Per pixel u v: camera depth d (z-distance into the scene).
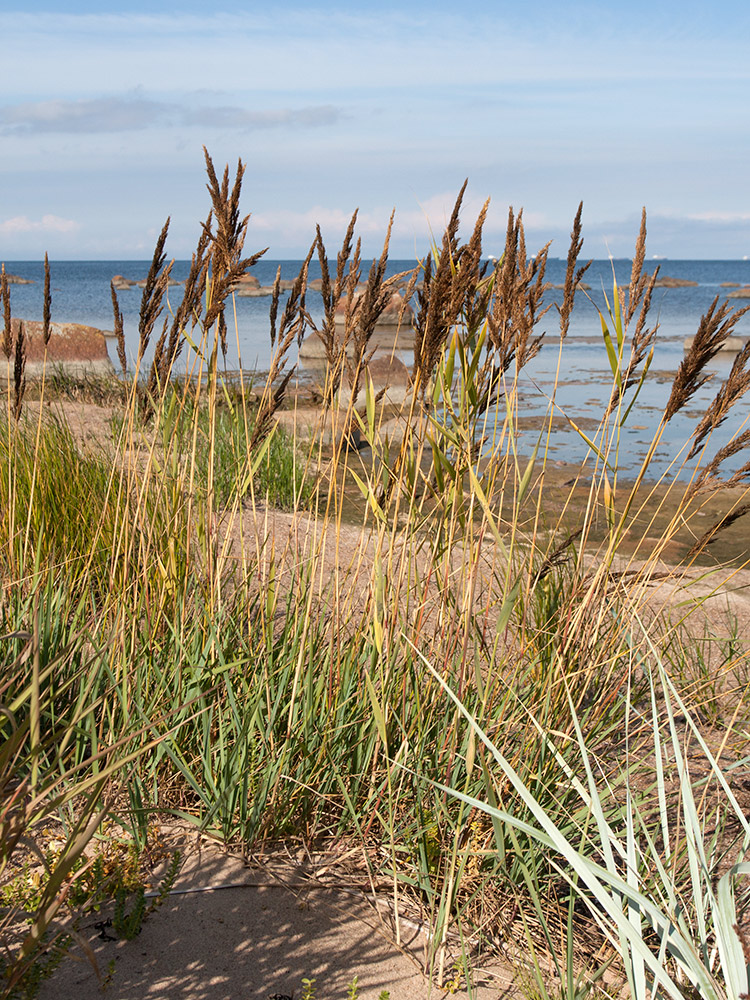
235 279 2.67
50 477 4.19
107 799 2.31
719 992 1.54
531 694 2.64
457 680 2.63
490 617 3.45
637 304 2.54
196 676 2.65
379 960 2.03
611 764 2.90
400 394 11.39
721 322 2.40
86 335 13.98
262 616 2.88
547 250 2.46
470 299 2.45
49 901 1.54
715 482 2.66
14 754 1.49
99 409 9.82
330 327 2.63
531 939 2.12
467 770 2.32
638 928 1.72
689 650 4.14
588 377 19.20
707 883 1.73
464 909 2.13
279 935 2.08
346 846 2.46
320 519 6.32
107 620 2.94
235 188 2.57
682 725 3.52
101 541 3.71
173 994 1.83
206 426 3.85
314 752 2.54
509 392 2.52
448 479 2.52
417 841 2.34
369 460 9.41
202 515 3.11
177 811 2.35
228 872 2.29
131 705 2.65
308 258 2.63
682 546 7.09
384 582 2.60
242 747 2.46
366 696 2.61
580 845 2.26
